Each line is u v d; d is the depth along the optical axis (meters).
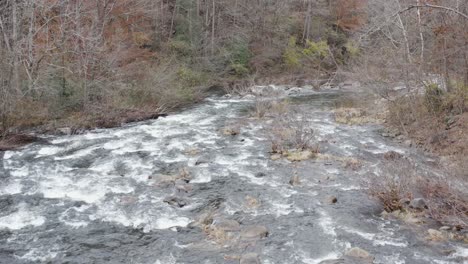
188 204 9.16
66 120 16.19
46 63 16.39
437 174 10.02
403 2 18.20
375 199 9.41
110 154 12.80
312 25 40.28
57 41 17.22
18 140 13.95
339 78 30.78
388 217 8.52
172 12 31.16
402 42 18.11
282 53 36.44
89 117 16.77
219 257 6.98
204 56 29.78
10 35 16.89
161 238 7.64
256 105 20.23
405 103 16.81
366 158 12.64
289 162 12.19
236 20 34.84
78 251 7.16
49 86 16.41
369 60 21.38
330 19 42.28
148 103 20.14
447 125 14.23
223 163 12.06
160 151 13.20
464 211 8.23
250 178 10.84
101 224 8.18
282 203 9.25
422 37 15.98
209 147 13.73
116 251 7.18
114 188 10.02
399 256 7.00
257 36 35.59
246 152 13.18
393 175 9.47
